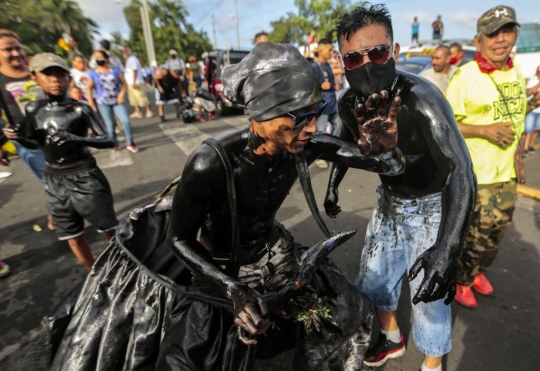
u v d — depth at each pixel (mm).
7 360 2145
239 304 1181
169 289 1562
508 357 2102
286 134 1057
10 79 2965
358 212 3930
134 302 1617
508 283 2729
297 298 1508
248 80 1037
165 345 1377
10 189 4902
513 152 2162
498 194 2217
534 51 9312
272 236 1631
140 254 2111
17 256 3266
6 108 2768
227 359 1384
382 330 2049
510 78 2123
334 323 1526
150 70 22031
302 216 3869
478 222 2248
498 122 2113
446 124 1267
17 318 2502
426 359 1801
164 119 9523
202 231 1593
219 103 10742
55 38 26828
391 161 1191
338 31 1369
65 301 1887
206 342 1370
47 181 2463
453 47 5707
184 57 49219
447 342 1706
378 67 1288
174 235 1340
